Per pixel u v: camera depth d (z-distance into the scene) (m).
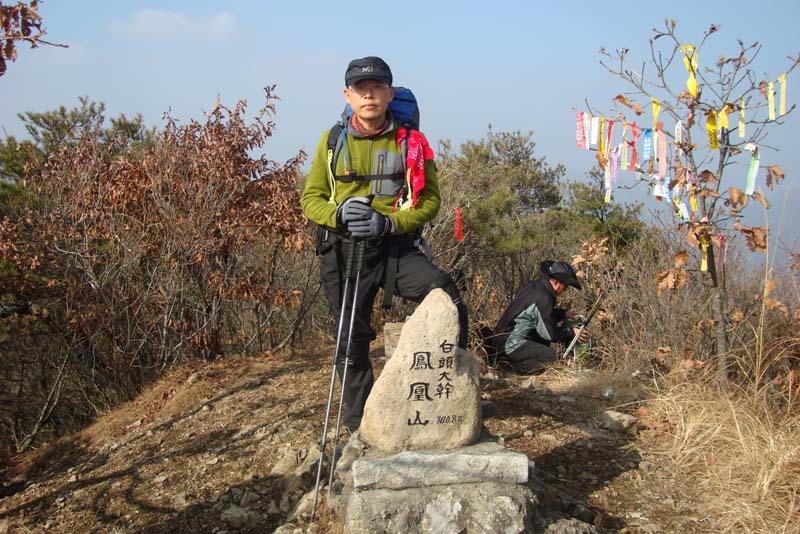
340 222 3.42
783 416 4.17
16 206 7.74
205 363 6.58
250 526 3.68
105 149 7.55
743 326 5.02
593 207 10.42
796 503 3.45
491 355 6.16
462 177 8.94
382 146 3.56
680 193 4.59
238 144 6.52
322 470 3.89
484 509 3.08
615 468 3.95
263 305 7.83
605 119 4.55
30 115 10.39
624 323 6.05
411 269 3.53
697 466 3.92
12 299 7.72
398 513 3.09
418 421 3.31
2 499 4.54
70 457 5.14
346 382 3.91
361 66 3.39
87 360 7.28
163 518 3.87
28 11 4.18
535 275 9.54
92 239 6.81
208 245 6.38
